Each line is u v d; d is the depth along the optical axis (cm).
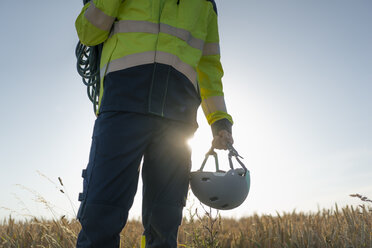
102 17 151
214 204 173
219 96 194
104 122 143
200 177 172
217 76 195
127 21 154
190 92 162
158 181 154
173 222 156
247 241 294
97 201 135
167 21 156
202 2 177
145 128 144
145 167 158
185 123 159
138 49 149
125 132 141
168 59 152
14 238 299
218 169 190
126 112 143
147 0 155
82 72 198
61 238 266
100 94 158
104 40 164
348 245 236
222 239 303
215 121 190
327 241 252
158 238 157
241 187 170
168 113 151
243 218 546
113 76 148
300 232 281
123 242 279
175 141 155
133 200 150
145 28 152
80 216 138
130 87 145
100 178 137
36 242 284
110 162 138
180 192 159
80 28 158
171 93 153
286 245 261
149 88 147
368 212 278
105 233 134
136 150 142
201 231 248
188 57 162
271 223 318
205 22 177
